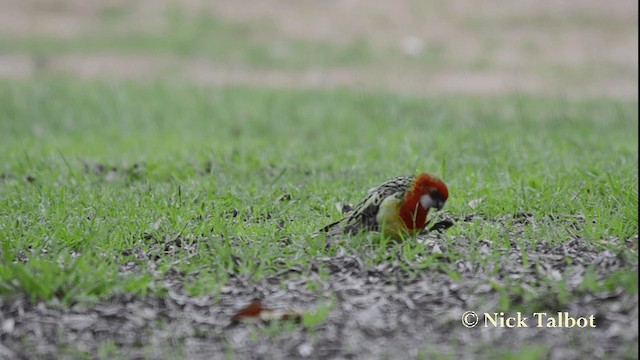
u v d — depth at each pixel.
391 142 23.61
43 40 44.53
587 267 12.49
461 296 11.80
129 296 12.09
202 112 30.30
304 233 14.21
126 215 15.41
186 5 48.53
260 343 10.84
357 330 11.03
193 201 16.44
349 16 47.41
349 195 16.84
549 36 44.28
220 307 11.86
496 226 14.36
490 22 46.16
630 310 10.90
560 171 18.44
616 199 15.58
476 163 19.94
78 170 20.33
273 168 20.19
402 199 13.34
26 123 28.88
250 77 39.00
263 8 48.31
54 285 12.09
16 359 10.73
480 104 31.62
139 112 30.36
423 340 10.71
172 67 40.59
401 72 39.66
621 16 46.22
